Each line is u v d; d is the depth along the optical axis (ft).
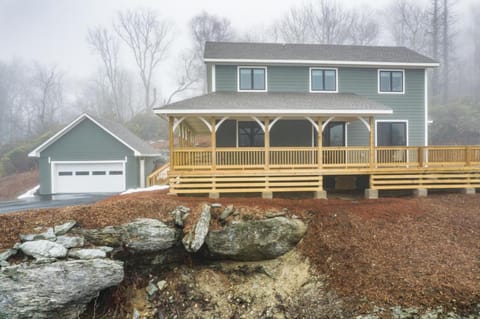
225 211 25.54
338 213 26.18
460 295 16.75
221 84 41.98
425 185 34.76
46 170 52.06
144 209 24.32
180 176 31.42
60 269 18.02
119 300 20.08
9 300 17.02
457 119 89.30
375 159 33.96
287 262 23.43
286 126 41.70
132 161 53.93
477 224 25.17
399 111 43.88
